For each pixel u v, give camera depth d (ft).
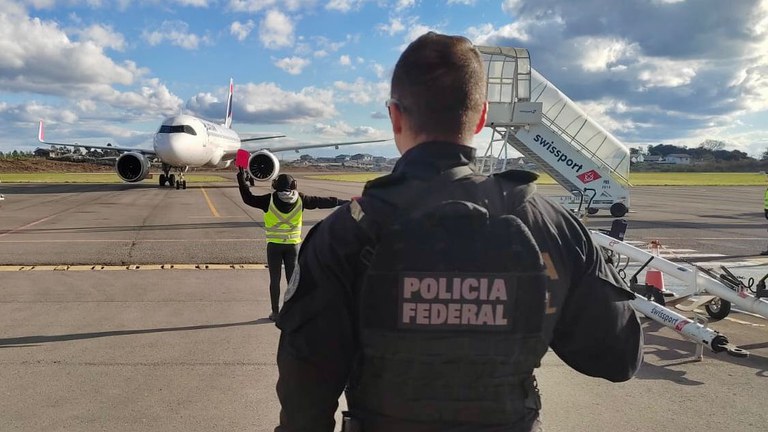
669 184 182.70
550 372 16.11
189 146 95.25
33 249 36.19
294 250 21.53
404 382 4.30
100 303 23.00
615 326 4.82
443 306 4.21
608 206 63.72
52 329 19.35
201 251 36.47
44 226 48.52
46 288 25.58
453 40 4.82
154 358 16.66
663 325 20.81
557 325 4.92
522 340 4.30
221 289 25.89
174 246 38.40
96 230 46.34
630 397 14.46
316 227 4.78
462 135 4.72
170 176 113.70
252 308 22.53
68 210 63.26
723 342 16.78
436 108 4.61
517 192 4.63
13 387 14.39
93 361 16.33
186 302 23.38
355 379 4.69
